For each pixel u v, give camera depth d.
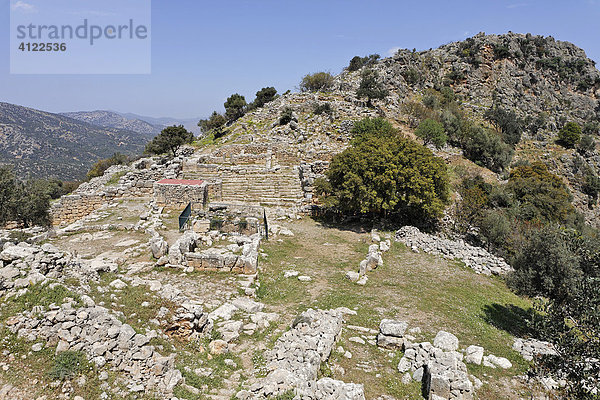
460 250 25.27
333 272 20.47
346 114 70.94
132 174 34.19
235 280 16.98
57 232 21.92
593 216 83.69
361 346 12.86
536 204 48.59
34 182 26.08
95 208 30.53
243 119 78.94
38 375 7.78
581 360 9.16
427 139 67.75
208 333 11.94
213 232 23.56
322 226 31.22
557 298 14.47
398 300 17.09
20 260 10.47
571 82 143.75
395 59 113.69
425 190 31.39
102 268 14.13
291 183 38.81
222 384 9.46
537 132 114.50
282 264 21.11
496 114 111.50
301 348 10.75
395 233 29.56
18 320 8.64
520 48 146.00
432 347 11.90
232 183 38.12
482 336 14.16
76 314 9.07
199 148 63.38
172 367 9.15
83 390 7.76
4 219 22.95
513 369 11.90
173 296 12.45
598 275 13.59
